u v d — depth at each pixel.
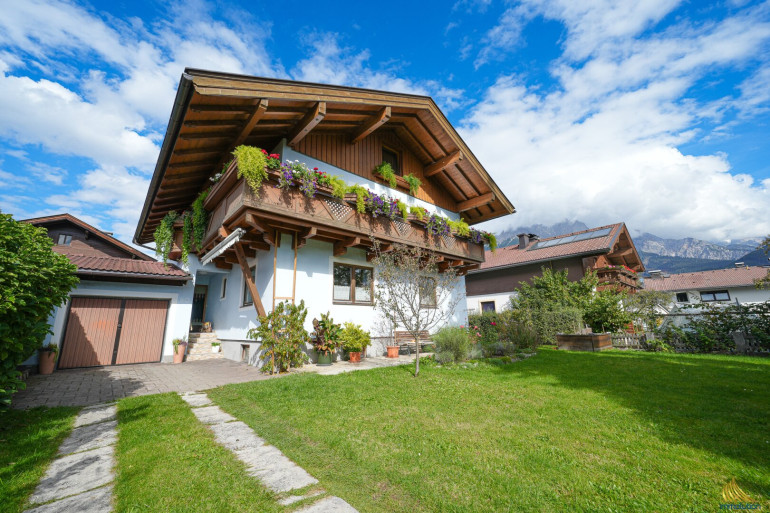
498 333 14.28
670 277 34.50
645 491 2.93
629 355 11.16
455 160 13.27
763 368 8.39
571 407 5.26
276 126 9.10
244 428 4.57
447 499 2.82
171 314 12.34
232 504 2.75
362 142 11.91
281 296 9.37
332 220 9.22
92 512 2.70
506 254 26.31
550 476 3.18
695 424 4.54
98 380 8.17
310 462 3.54
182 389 7.02
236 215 8.30
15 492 2.97
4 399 4.47
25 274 4.65
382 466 3.38
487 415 4.88
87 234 16.67
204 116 7.59
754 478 3.12
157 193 10.53
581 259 20.50
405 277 9.02
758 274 28.11
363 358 10.73
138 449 3.83
